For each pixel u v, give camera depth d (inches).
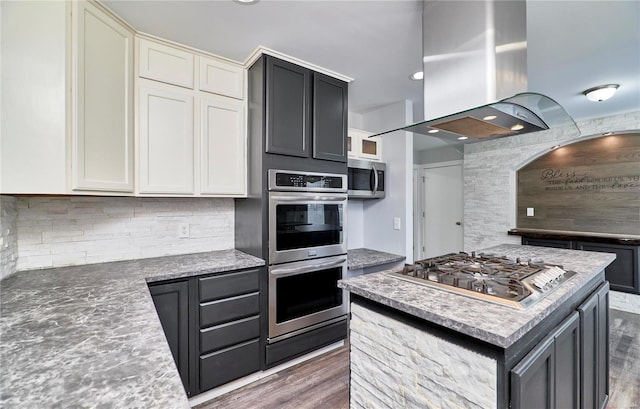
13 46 53.8
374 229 139.3
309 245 92.4
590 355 60.6
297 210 90.0
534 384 39.9
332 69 96.3
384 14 68.5
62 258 76.3
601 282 74.1
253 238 89.5
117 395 24.0
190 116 82.8
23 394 24.0
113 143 67.5
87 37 61.3
